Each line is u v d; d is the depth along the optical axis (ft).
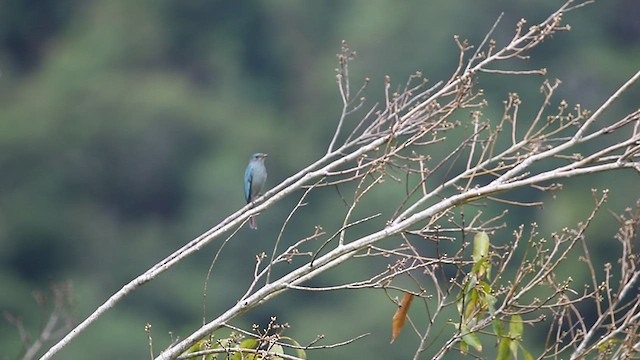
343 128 119.65
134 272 111.75
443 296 26.99
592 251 88.28
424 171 27.48
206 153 123.24
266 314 92.43
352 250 26.43
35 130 123.03
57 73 130.21
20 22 139.13
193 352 26.96
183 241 116.26
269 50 136.36
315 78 128.88
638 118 26.61
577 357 26.16
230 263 101.19
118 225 118.42
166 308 99.50
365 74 118.83
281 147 122.31
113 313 97.91
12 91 130.31
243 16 138.31
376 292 87.76
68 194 119.96
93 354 90.79
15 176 120.47
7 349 87.61
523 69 114.01
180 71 136.67
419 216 26.61
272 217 99.96
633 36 121.39
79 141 122.42
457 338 26.35
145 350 92.68
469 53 117.19
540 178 26.27
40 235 114.73
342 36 129.08
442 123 28.53
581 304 71.87
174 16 139.64
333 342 85.56
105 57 134.72
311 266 26.32
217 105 129.08
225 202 117.91
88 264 113.60
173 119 123.95
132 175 121.60
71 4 141.59
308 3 135.85
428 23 119.34
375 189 95.30
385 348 83.05
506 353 27.20
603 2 121.80
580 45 119.03
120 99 125.59
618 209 91.81
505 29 118.42
